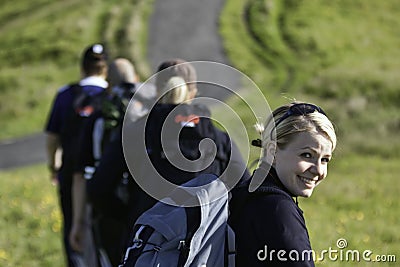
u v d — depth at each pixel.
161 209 9.95
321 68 122.75
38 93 105.06
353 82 89.69
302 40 137.75
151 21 146.25
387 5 165.25
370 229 26.78
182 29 143.62
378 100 82.38
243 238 9.31
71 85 22.00
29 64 124.50
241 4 159.00
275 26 147.88
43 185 41.00
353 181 40.88
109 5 153.62
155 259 9.53
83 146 17.69
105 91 18.75
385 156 57.16
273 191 9.34
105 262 16.92
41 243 26.66
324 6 161.38
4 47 135.12
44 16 151.75
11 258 24.83
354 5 163.38
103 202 15.09
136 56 124.12
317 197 35.22
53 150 22.36
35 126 93.06
